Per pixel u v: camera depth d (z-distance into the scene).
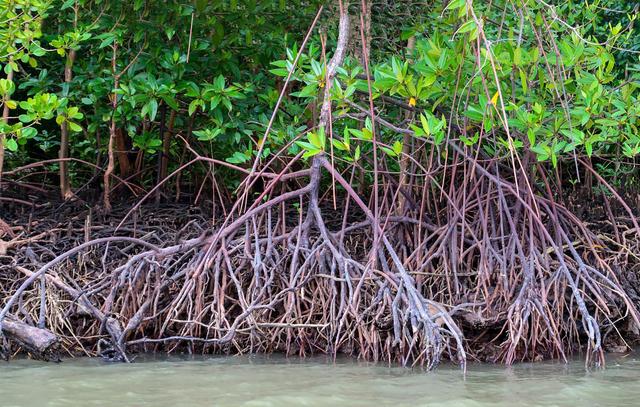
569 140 7.35
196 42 8.23
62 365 6.13
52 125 10.56
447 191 7.73
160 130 9.10
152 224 8.44
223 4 8.27
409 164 7.79
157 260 6.88
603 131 6.88
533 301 6.47
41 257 7.30
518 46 6.73
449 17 7.52
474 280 6.96
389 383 5.43
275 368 6.02
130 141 9.63
